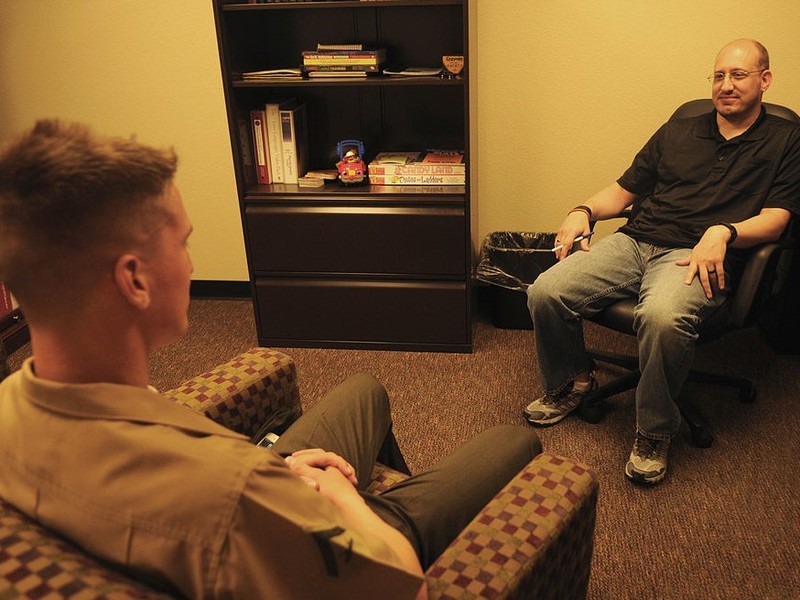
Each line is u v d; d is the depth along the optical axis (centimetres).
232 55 264
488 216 322
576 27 284
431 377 273
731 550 186
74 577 64
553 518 107
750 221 216
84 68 316
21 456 72
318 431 136
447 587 95
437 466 128
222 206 334
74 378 72
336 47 266
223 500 68
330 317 292
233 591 67
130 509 68
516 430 138
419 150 305
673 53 281
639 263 238
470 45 255
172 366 289
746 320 217
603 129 298
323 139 307
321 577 72
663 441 214
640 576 179
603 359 263
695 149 238
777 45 273
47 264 68
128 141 72
